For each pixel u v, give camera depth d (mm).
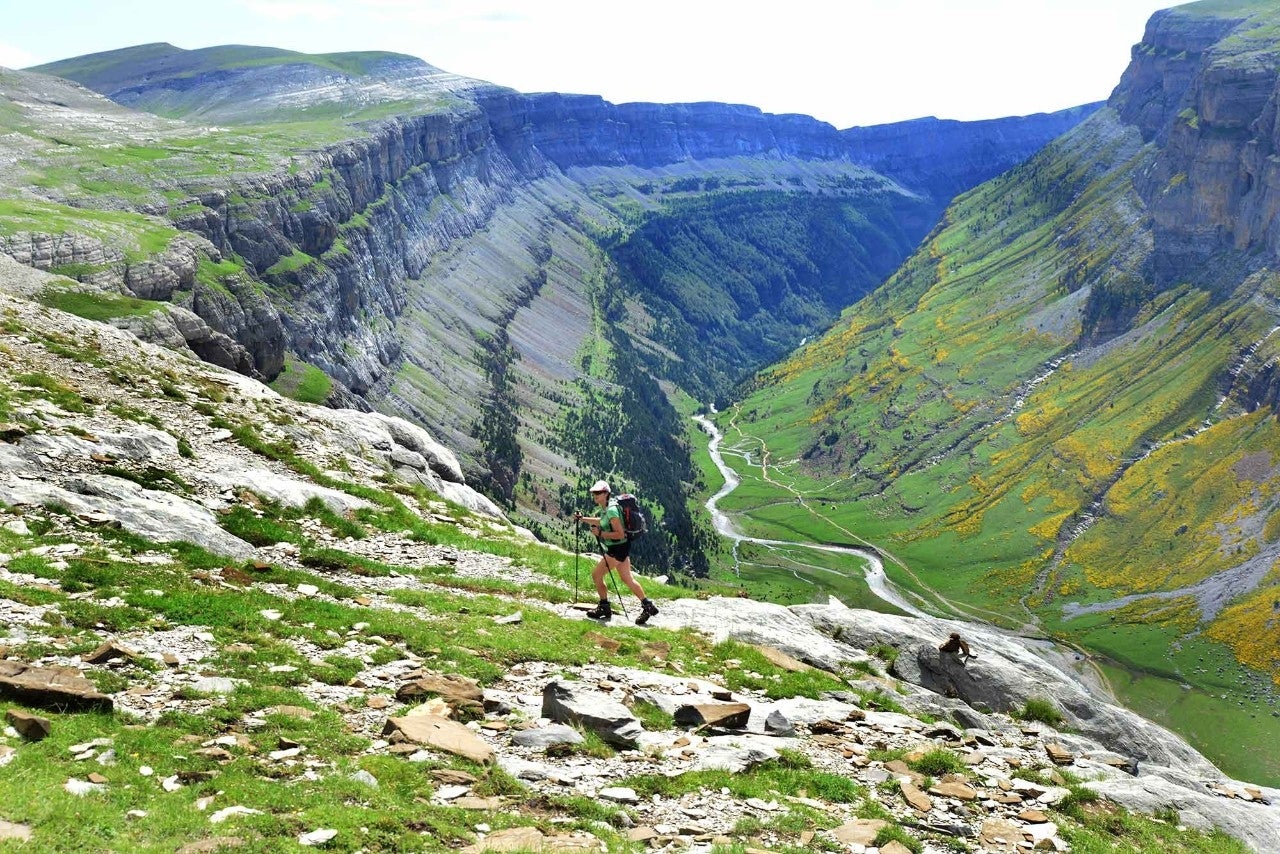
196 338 111625
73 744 14922
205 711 17328
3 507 26688
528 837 13805
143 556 26812
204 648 21047
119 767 14367
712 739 19578
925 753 20359
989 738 23750
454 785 15758
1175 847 19109
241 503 34812
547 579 35375
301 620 24250
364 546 35344
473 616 27750
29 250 159000
